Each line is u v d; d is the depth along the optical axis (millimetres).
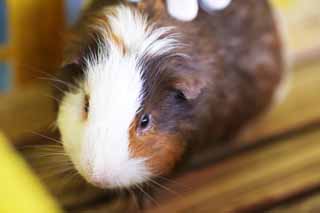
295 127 519
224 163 482
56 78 394
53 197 441
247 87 461
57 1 497
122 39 365
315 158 490
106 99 346
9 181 302
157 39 370
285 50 535
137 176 370
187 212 444
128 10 382
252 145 499
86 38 377
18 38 510
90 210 440
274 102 527
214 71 409
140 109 354
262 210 449
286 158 490
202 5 406
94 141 346
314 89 557
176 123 378
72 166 396
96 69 358
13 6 491
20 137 476
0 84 536
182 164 428
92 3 422
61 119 376
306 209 450
